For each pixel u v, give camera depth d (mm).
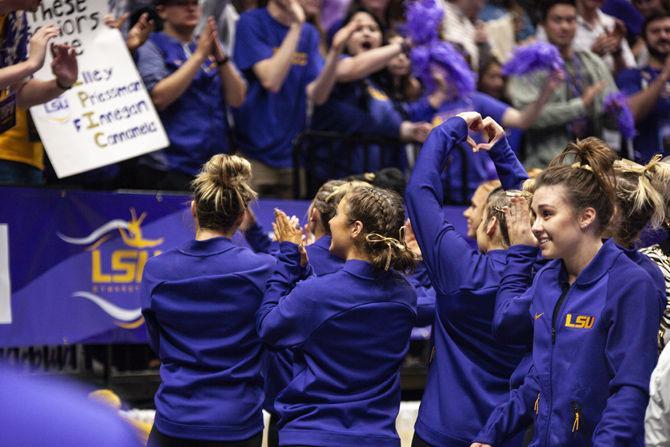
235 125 12141
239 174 7188
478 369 6707
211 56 11328
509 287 6312
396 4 13664
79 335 9969
